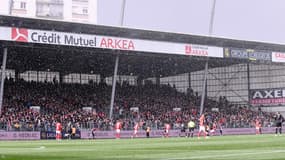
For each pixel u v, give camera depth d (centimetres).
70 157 1407
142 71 7869
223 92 7794
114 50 5656
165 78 8444
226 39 6319
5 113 5641
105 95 7062
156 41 5912
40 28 5234
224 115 7075
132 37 5759
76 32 5431
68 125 5228
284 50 7031
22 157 1442
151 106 6975
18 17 4991
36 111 5903
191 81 8094
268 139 3266
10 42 5059
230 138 3897
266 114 7375
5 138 4919
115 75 5778
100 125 5534
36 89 6756
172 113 6794
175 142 3041
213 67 7712
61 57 6444
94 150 1914
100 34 5566
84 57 6450
